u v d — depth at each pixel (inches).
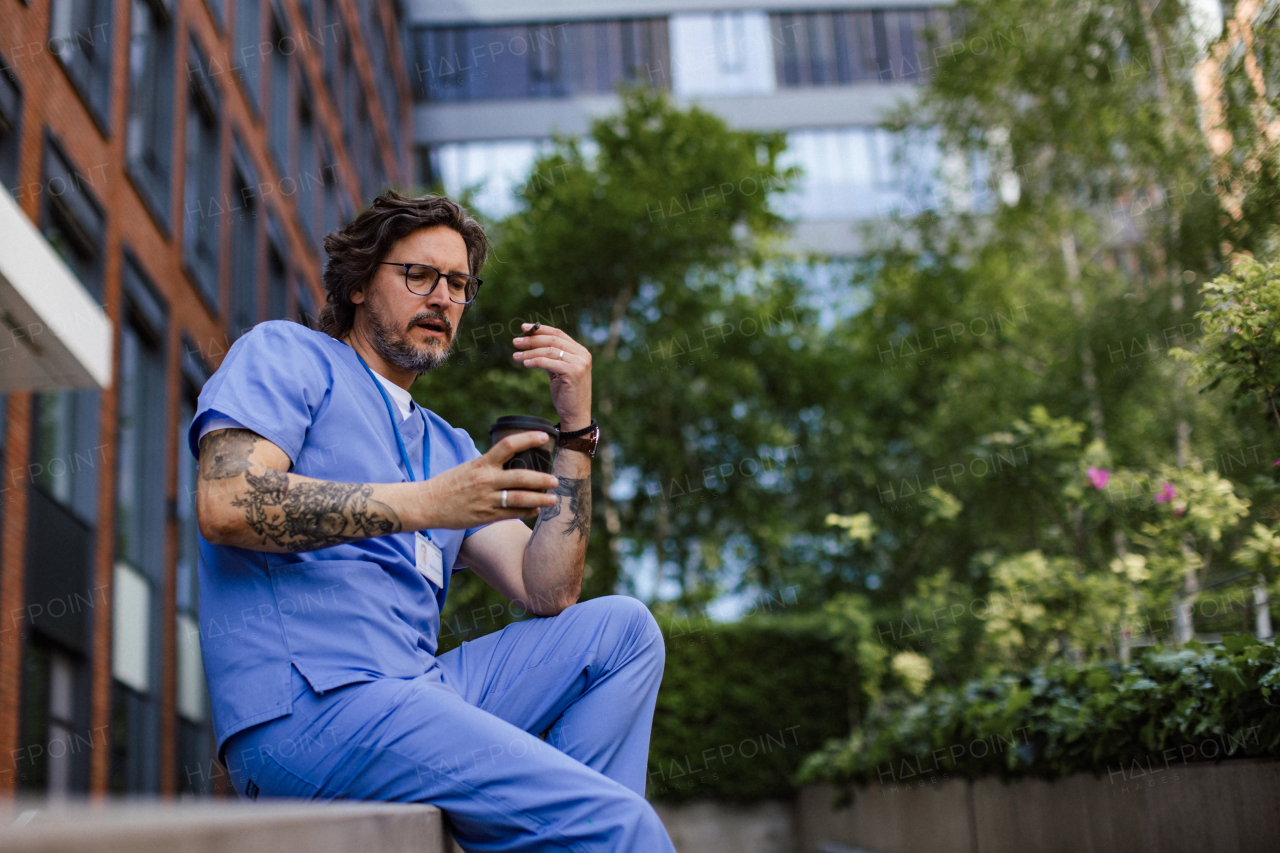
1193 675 131.5
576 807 61.4
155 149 490.9
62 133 374.0
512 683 75.6
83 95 392.2
